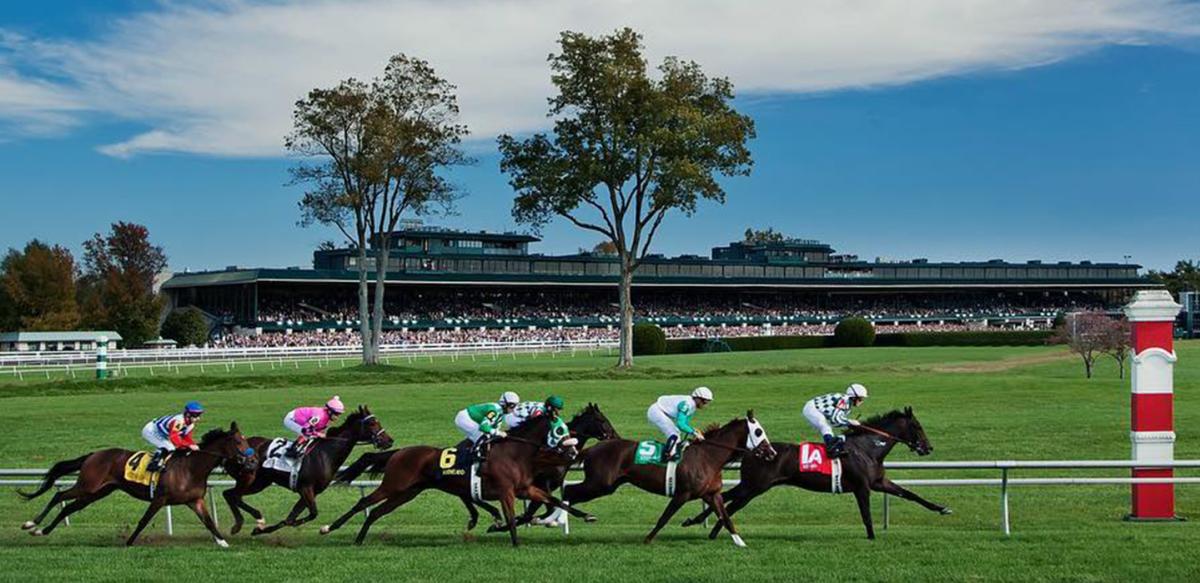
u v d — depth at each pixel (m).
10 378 41.34
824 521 15.93
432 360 54.25
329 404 13.73
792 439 23.39
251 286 75.88
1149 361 14.71
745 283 92.50
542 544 12.88
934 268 106.19
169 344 67.06
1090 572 10.80
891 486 13.28
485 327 80.94
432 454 12.99
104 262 87.50
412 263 84.44
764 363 52.22
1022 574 10.73
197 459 12.99
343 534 14.14
